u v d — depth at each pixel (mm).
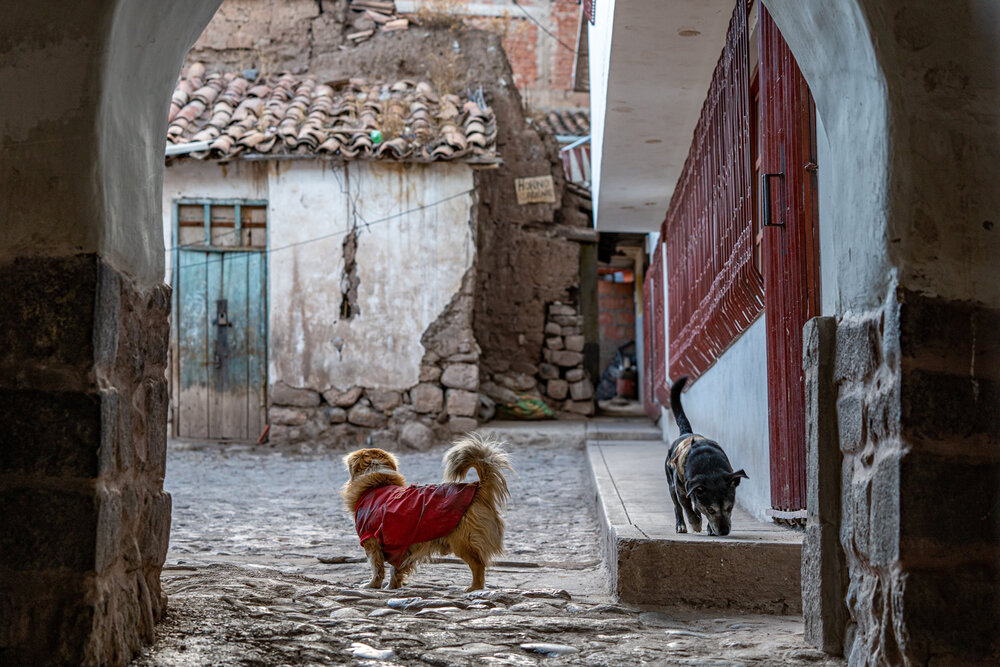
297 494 10016
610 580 5422
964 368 3047
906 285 3059
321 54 16281
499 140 16859
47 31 3070
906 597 2930
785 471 5297
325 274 14172
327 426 14031
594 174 12586
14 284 3051
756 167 5953
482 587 5066
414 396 14133
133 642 3221
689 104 8367
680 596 4820
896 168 3082
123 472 3232
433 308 14250
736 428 7074
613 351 24719
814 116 5227
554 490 10078
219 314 14219
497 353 16703
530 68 23938
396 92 15719
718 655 3625
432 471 11812
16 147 3092
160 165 3758
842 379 3531
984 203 3105
